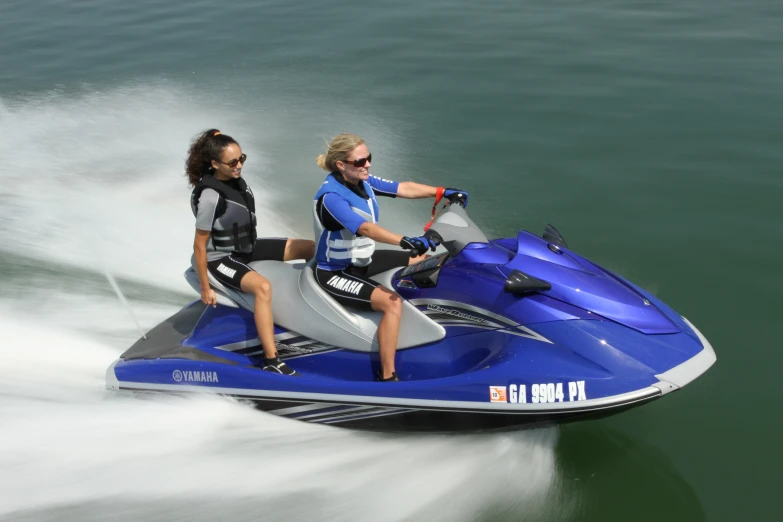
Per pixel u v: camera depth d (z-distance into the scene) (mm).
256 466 4035
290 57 11266
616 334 3889
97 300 5707
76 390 4668
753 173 7113
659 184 7031
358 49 11453
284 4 14250
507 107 8984
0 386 4648
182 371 4531
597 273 4207
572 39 11266
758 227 6207
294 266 4648
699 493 3822
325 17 13258
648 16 12172
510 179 7273
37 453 4074
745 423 4246
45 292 5766
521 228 6438
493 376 3896
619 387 3748
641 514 3713
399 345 4242
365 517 3701
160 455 4102
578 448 4191
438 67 10445
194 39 12508
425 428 4137
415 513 3730
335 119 8945
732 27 11375
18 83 10789
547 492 3875
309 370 4500
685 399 4461
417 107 9133
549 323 3924
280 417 4387
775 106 8547
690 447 4117
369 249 4352
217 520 3660
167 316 5551
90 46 12492
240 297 4574
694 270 5691
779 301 5266
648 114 8562
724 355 4770
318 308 4395
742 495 3787
